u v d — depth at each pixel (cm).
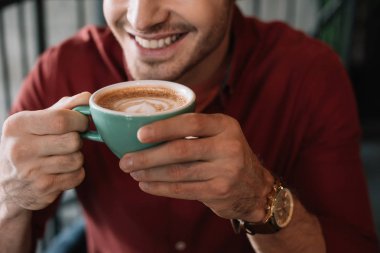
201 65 130
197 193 90
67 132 91
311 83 142
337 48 374
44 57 154
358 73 423
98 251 156
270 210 105
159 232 142
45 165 94
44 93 148
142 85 95
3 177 100
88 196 146
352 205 133
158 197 137
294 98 142
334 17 360
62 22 507
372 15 403
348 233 128
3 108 348
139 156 84
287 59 145
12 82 420
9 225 116
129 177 138
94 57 149
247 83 143
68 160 94
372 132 422
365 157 388
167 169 88
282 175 148
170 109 85
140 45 110
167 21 106
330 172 135
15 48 464
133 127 80
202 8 106
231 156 86
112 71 144
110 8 111
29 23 468
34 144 92
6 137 95
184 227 140
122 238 146
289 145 144
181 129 81
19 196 102
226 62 144
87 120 91
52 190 98
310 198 138
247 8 399
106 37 149
